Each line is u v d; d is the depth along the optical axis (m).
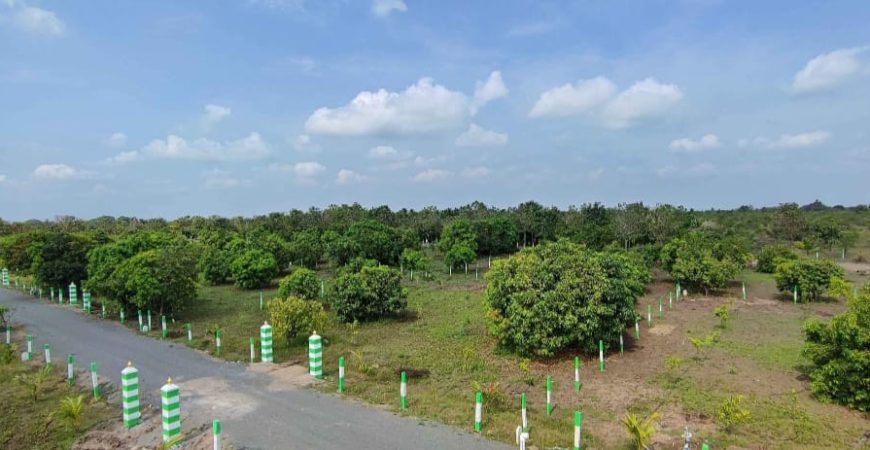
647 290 28.11
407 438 10.59
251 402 12.91
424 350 17.52
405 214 60.91
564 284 16.00
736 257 30.58
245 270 30.52
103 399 13.45
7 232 52.34
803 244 42.91
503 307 17.19
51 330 21.75
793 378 14.27
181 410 12.41
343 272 25.44
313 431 11.05
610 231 40.78
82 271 28.95
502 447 10.12
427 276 34.50
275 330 18.23
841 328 12.25
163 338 20.06
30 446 10.90
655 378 14.45
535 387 13.95
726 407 11.12
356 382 14.38
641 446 9.57
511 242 45.81
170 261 22.81
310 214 55.88
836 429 10.98
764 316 22.02
